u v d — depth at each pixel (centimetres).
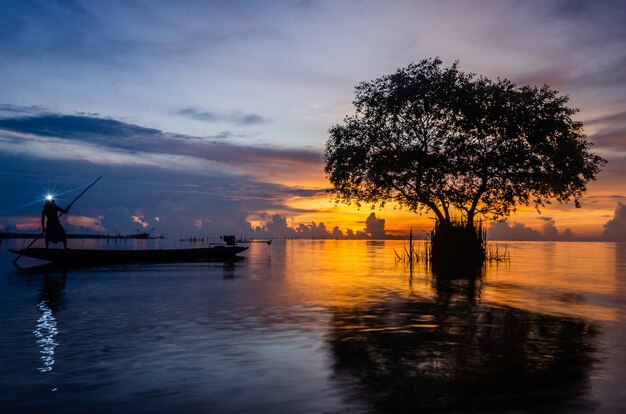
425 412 504
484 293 1548
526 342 831
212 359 718
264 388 583
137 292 1545
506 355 739
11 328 952
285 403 531
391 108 3059
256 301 1349
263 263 3200
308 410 510
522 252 6238
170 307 1234
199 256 3509
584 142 3053
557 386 588
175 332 917
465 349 779
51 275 2141
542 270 2623
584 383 600
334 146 3328
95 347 793
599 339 857
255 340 848
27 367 673
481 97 2994
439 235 3083
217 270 2506
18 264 2838
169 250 3309
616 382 604
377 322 1025
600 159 3047
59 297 1420
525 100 2998
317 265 3030
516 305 1280
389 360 711
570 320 1052
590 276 2228
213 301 1351
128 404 529
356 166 3212
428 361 704
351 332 918
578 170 3019
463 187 3097
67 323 1008
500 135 3025
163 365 685
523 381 608
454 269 2667
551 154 2969
